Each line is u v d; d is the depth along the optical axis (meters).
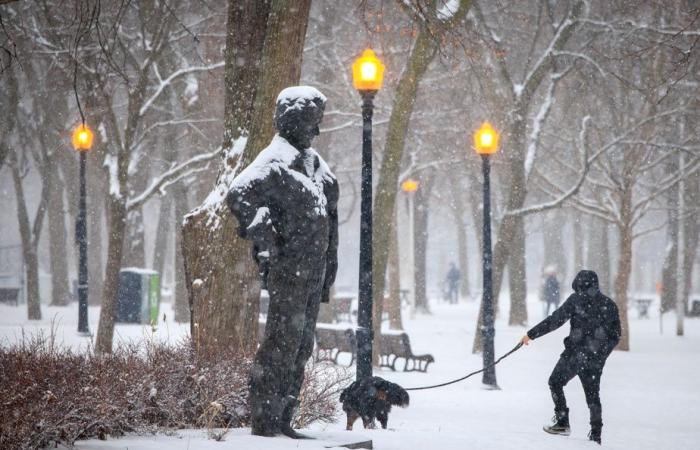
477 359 51.41
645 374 43.84
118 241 42.41
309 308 17.23
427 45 45.12
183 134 72.12
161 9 43.50
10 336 37.84
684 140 60.78
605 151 59.16
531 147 59.81
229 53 28.16
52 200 87.31
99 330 41.28
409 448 17.59
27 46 52.81
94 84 44.69
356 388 21.11
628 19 56.81
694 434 25.84
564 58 61.50
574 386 39.00
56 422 15.98
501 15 69.12
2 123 55.59
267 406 16.97
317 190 16.88
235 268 25.72
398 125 45.47
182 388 19.61
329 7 67.44
